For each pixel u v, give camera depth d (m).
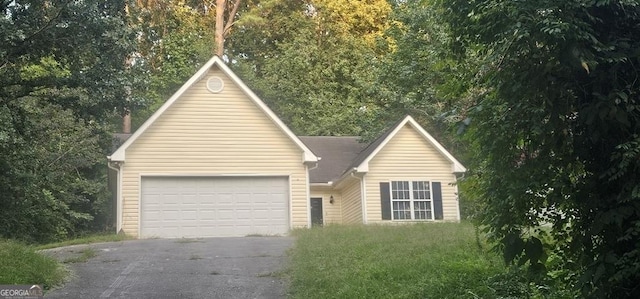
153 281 9.55
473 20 5.51
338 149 25.50
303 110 32.44
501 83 5.25
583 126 5.16
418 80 25.52
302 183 20.16
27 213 16.31
